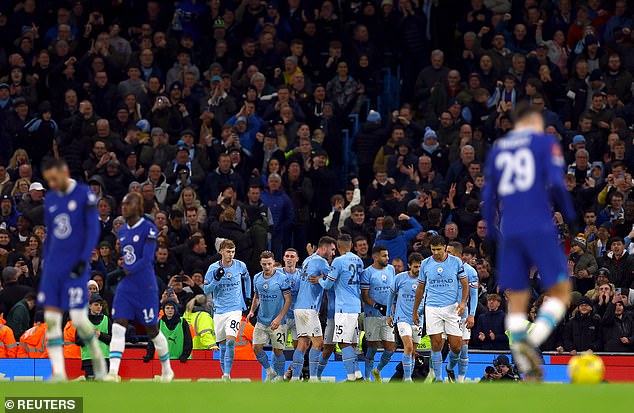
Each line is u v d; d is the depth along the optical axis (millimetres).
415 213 78250
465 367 64750
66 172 40875
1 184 84250
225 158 83812
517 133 34531
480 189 81188
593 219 78750
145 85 93500
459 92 94250
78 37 98438
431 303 61625
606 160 86812
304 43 99500
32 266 73875
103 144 86062
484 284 71812
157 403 32688
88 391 36000
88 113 89250
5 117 90125
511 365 64312
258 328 66688
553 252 33625
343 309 63250
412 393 33844
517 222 33875
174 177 83500
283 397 33594
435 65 96312
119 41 98125
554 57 99375
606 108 91812
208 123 90750
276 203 81438
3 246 75688
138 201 47250
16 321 68438
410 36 99875
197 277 72625
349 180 91500
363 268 65062
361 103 96312
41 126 89812
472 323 63062
